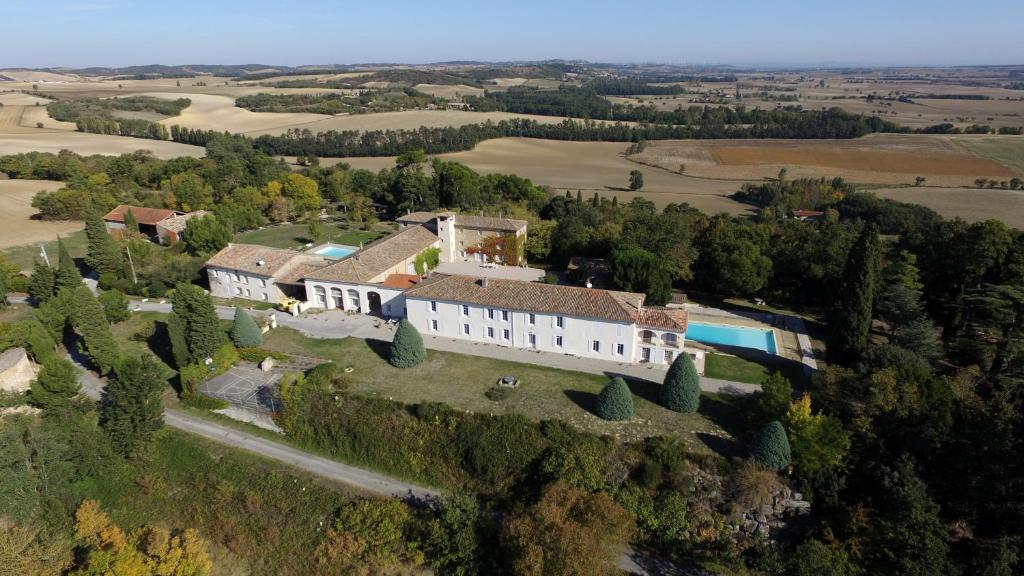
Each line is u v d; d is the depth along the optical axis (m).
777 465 43.94
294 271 80.50
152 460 50.19
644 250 80.25
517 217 117.81
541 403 53.38
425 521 42.62
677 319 60.97
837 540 39.84
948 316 67.12
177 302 59.09
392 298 74.12
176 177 136.50
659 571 40.25
